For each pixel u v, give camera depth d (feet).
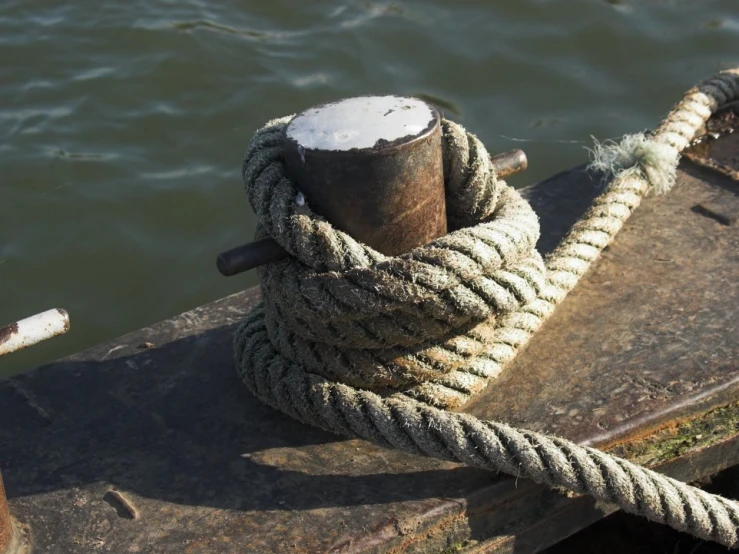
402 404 6.81
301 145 6.70
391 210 6.75
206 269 9.49
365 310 6.66
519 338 7.11
